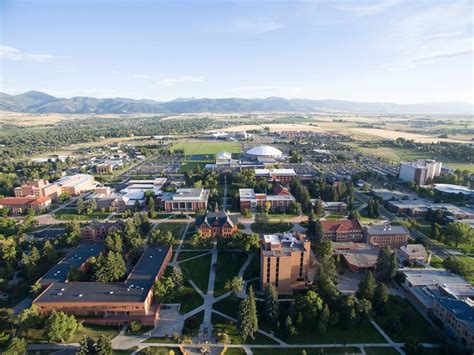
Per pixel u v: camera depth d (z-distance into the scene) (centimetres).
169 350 13250
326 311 14762
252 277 18862
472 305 15025
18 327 14475
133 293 15938
